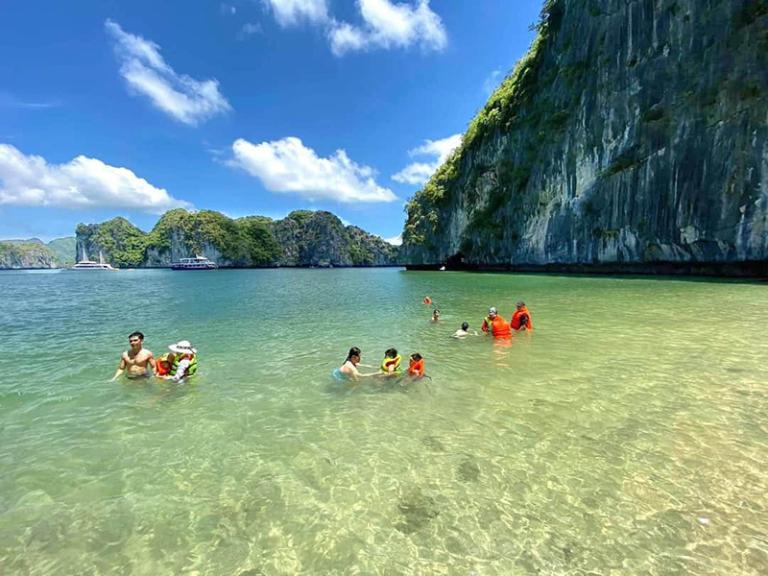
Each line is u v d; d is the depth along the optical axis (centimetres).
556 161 4506
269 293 3095
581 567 321
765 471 442
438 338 1177
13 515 408
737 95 2773
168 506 418
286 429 591
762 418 572
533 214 4962
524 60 5444
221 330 1393
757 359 855
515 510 393
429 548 349
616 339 1070
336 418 625
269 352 1057
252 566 336
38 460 516
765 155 2630
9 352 1112
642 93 3441
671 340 1039
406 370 838
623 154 3625
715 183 2906
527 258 5181
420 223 8588
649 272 3653
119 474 481
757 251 2714
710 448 493
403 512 397
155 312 1945
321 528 379
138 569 335
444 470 468
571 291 2359
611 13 3769
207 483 458
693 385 711
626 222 3641
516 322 1207
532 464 472
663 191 3284
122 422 627
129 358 855
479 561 332
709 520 367
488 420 596
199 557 347
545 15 4906
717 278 2919
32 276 8656
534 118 4972
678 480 430
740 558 323
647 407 622
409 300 2255
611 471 451
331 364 935
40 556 351
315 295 2798
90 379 849
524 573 318
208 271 12212
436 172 8200
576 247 4303
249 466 492
